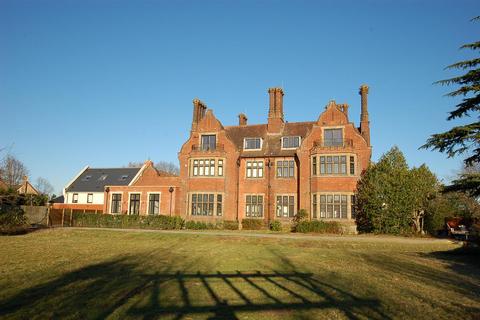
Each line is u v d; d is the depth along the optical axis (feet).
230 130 129.29
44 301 26.91
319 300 27.96
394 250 63.57
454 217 96.32
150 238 78.69
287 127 122.93
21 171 175.32
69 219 117.60
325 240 73.41
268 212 111.24
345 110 120.06
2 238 76.02
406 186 86.79
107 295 28.71
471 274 40.29
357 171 101.50
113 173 173.17
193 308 25.50
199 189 113.19
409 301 27.86
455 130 50.24
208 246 65.00
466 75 50.78
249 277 36.78
